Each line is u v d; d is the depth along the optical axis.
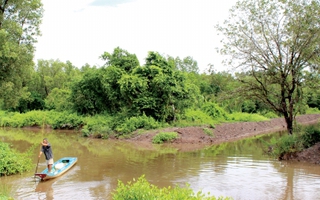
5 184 12.09
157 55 30.42
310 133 17.12
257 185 11.82
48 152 13.62
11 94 21.28
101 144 23.86
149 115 29.55
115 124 29.08
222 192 10.98
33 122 37.91
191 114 32.91
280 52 17.36
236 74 18.59
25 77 22.08
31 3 21.02
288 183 12.05
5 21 20.03
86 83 36.25
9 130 35.19
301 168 14.60
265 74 17.75
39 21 21.92
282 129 37.09
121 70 31.86
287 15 16.94
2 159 13.57
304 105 19.86
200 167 15.10
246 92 18.70
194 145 23.30
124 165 15.71
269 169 14.52
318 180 12.47
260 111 48.25
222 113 37.50
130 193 6.69
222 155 18.64
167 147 22.22
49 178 12.90
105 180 12.79
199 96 35.94
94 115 35.69
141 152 19.97
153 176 13.37
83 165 15.76
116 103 34.62
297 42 16.61
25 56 20.16
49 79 56.94
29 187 11.77
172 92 28.39
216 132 28.33
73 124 34.69
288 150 16.83
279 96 18.45
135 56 33.91
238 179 12.72
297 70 16.84
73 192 11.11
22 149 20.92
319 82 16.64
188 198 6.24
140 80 28.66
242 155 18.55
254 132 33.28
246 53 17.95
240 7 17.88
